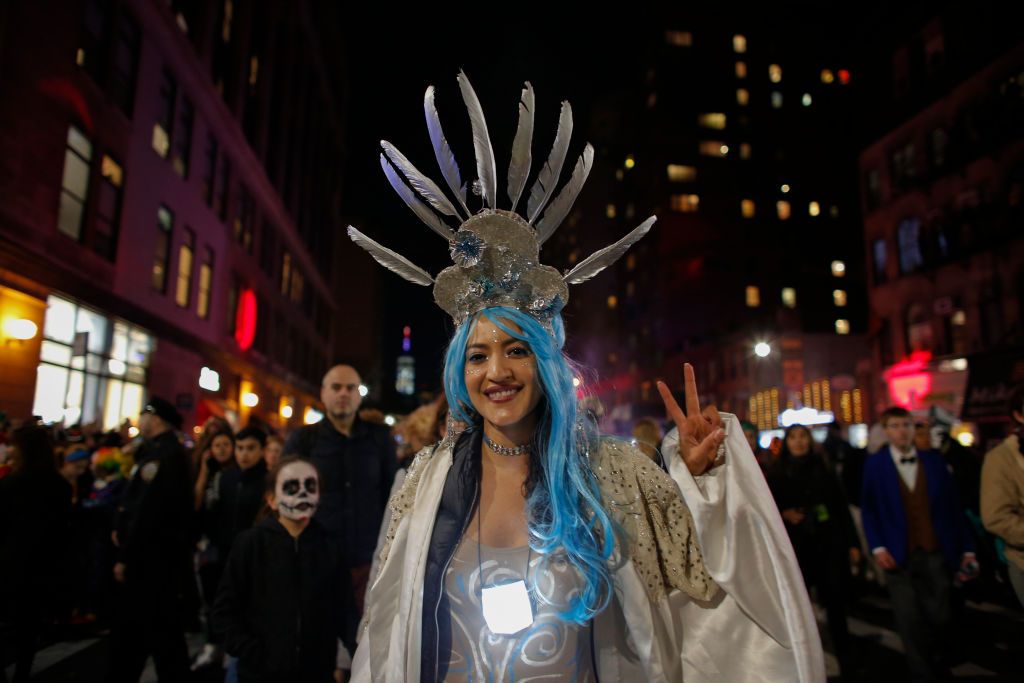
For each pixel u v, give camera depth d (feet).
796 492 20.11
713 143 170.30
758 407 111.24
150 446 17.94
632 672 5.52
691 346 144.56
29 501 16.93
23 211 42.78
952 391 59.57
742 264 156.15
